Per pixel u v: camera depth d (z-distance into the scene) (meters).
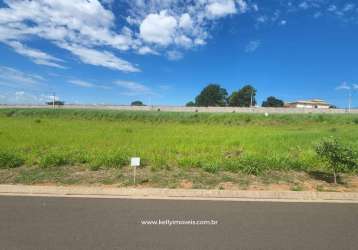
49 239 4.43
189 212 5.68
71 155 10.21
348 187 7.52
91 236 4.54
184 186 7.29
